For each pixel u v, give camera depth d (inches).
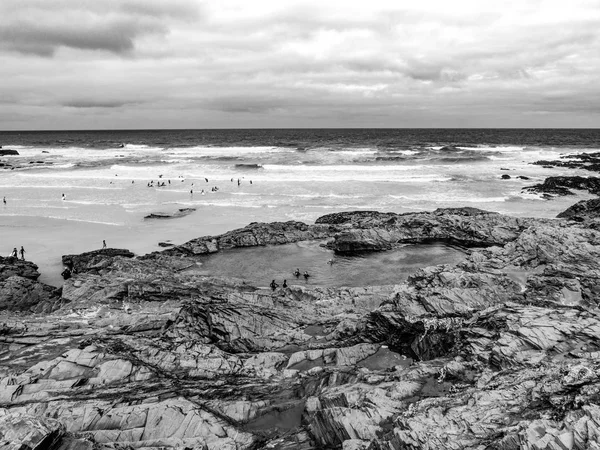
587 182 2388.0
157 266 1353.3
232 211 2005.4
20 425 509.4
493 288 918.4
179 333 912.9
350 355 796.6
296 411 627.8
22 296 1125.1
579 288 884.6
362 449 494.3
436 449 450.6
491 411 503.5
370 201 2167.8
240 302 1026.1
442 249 1550.2
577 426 429.4
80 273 1278.3
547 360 605.0
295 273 1357.0
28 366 763.4
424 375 648.4
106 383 701.3
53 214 1932.8
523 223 1616.6
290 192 2338.8
